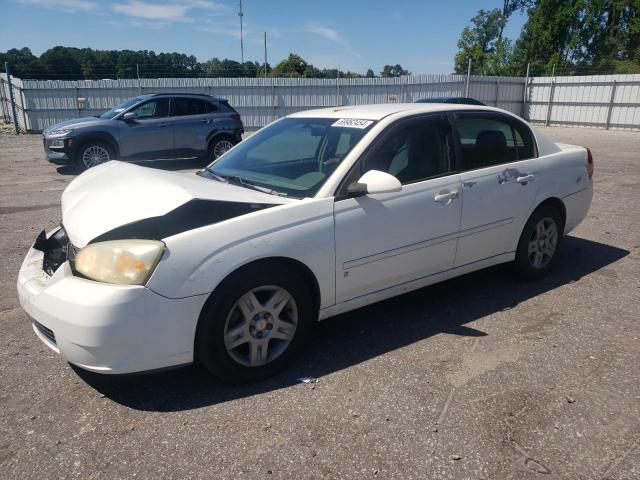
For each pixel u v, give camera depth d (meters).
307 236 3.03
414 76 26.00
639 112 24.27
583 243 5.84
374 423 2.66
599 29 41.56
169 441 2.54
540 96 28.58
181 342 2.73
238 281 2.84
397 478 2.28
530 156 4.35
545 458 2.39
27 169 12.05
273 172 3.63
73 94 22.55
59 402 2.88
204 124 12.36
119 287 2.57
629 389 2.94
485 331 3.68
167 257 2.65
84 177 3.88
